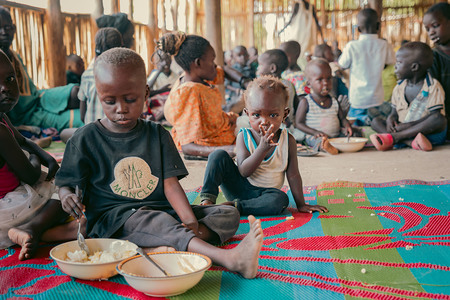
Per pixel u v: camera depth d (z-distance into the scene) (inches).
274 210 119.7
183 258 81.5
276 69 251.0
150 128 99.6
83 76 241.9
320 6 493.7
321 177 164.6
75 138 96.0
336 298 74.5
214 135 197.6
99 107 237.1
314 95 231.0
